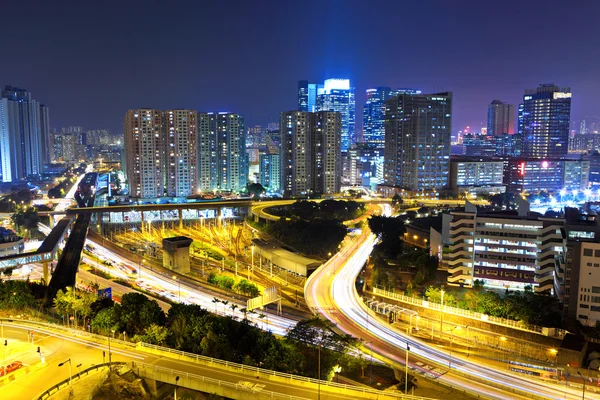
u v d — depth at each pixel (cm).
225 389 10319
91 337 12862
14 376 10625
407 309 18450
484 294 17862
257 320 17100
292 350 12181
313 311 17088
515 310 16612
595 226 18250
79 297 15475
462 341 16762
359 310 17325
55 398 9719
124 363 11069
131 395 10244
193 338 12606
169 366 11200
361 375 12838
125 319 13525
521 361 15050
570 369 13850
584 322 16638
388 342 14700
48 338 12788
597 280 16375
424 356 13788
